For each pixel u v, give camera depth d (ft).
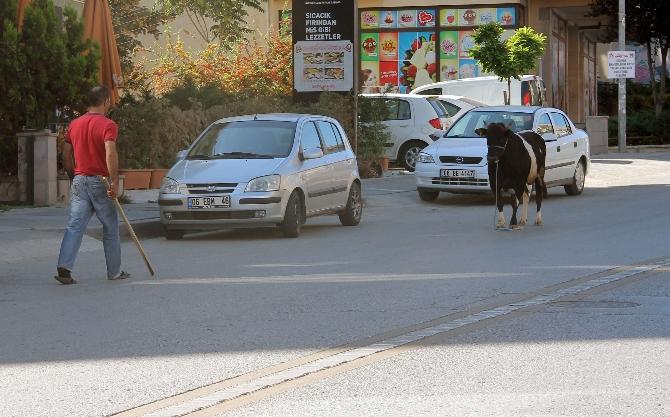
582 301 35.35
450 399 23.38
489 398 23.41
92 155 41.96
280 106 93.04
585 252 48.57
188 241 57.06
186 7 130.62
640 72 197.16
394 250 50.88
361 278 41.57
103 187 41.96
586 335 29.81
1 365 27.25
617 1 145.18
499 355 27.48
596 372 25.64
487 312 33.50
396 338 29.73
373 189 85.15
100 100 42.29
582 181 82.33
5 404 23.56
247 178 56.03
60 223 59.00
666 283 39.14
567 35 165.78
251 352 28.30
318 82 97.40
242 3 131.23
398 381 24.97
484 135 58.54
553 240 53.67
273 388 24.48
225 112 85.81
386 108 100.17
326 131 62.75
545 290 37.73
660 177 96.02
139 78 111.75
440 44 143.64
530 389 24.17
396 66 144.97
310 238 57.26
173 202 56.08
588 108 182.19
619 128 131.34
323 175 60.44
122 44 110.42
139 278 42.98
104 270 45.68
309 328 31.45
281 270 44.52
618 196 80.33
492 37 119.24
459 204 76.95
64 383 25.32
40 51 69.67
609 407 22.71
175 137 80.33
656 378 25.05
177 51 116.98
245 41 129.80
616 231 57.26
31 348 29.25
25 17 69.67
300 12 97.66
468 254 48.65
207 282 41.37
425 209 73.82
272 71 112.88
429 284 39.60
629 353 27.58
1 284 41.63
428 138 102.47
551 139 70.38
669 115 146.00
